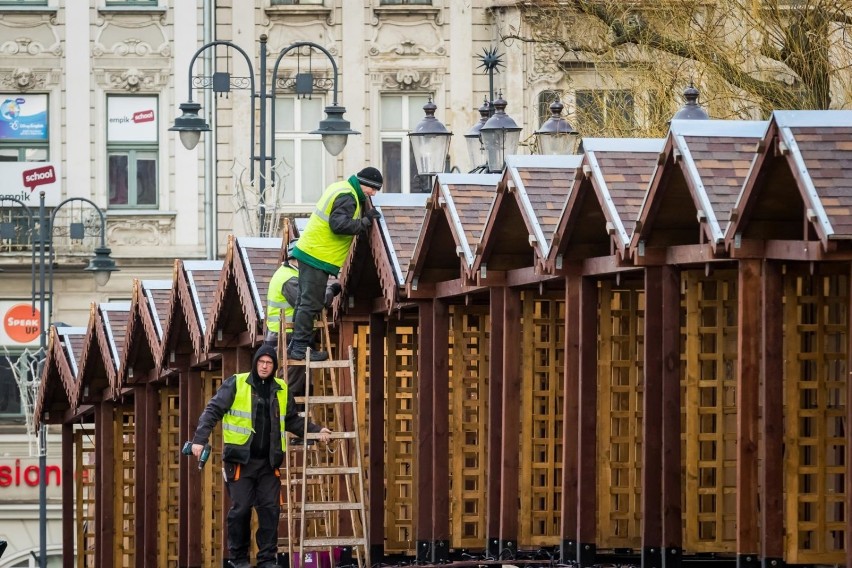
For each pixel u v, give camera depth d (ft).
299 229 149.69
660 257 102.27
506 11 333.83
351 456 148.46
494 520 123.65
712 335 110.11
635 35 208.23
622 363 118.01
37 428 262.67
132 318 186.09
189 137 224.53
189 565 174.29
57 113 349.00
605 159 105.60
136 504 200.23
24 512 342.85
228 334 163.73
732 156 96.07
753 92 191.52
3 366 353.51
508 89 333.21
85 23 347.56
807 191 85.46
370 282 146.00
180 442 178.81
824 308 98.12
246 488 127.44
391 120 345.72
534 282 119.24
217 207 347.15
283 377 134.21
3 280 352.28
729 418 112.68
